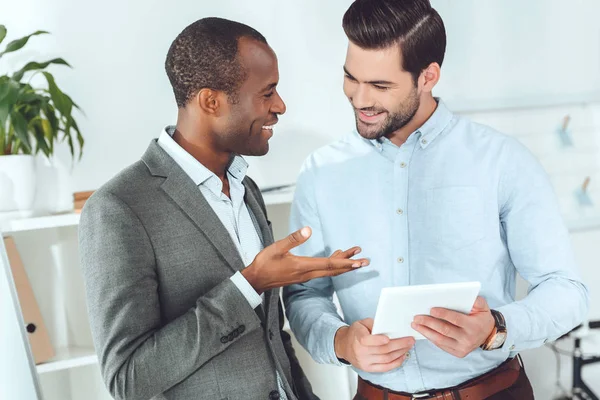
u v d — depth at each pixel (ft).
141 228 3.86
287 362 4.46
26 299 5.89
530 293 4.62
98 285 3.74
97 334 3.76
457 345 4.05
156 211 3.96
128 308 3.71
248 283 3.84
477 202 4.78
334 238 5.06
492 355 4.72
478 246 4.76
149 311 3.80
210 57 4.03
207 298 3.84
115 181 3.98
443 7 8.07
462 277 4.77
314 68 7.78
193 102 4.13
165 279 3.94
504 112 8.32
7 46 5.98
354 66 4.59
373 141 5.01
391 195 4.93
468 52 8.19
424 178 4.89
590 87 8.59
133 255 3.78
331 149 5.20
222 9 7.36
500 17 8.27
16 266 5.89
